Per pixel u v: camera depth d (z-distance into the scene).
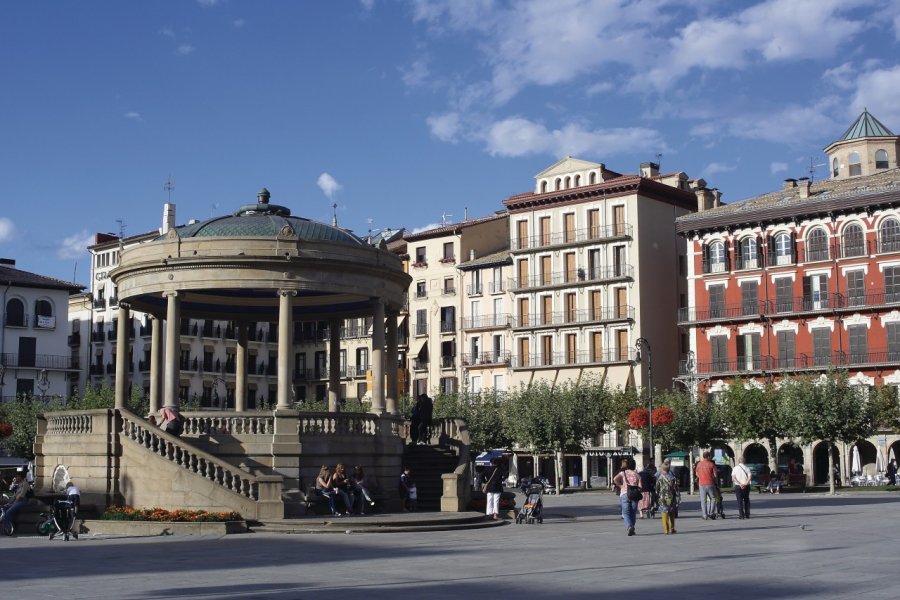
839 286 88.81
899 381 84.75
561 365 104.12
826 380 77.31
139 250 41.50
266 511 34.75
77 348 119.62
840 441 78.62
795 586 18.80
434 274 116.25
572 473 102.06
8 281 101.50
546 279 107.06
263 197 46.78
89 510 37.06
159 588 19.48
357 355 118.88
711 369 94.69
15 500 35.28
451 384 113.25
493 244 117.44
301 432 39.38
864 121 103.38
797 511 45.59
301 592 18.67
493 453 92.88
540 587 19.17
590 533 33.12
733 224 94.25
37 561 25.08
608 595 17.98
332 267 40.84
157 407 46.38
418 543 29.53
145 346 112.12
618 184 101.94
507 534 32.97
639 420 68.44
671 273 104.44
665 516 32.00
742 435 81.06
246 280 39.94
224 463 35.62
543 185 110.00
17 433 82.56
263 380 120.81
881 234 87.06
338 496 37.84
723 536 30.98
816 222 90.50
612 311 102.25
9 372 100.94
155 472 36.47
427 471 45.06
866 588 18.34
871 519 38.84
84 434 38.22
